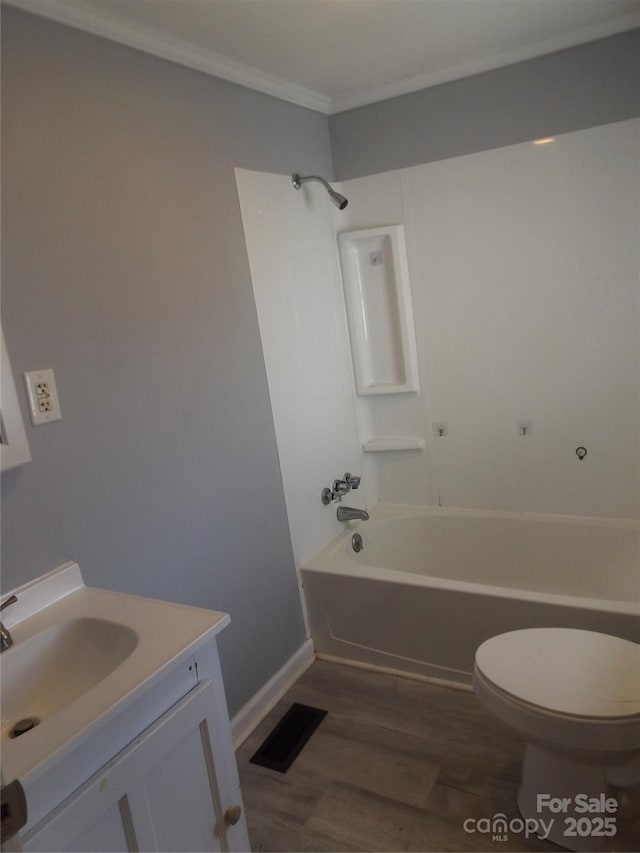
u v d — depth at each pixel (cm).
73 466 150
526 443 262
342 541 262
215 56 192
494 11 190
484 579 274
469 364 264
